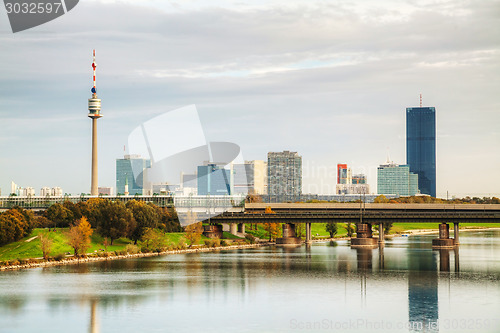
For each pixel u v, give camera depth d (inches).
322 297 7091.5
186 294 7258.9
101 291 7416.3
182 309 6486.2
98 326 5812.0
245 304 6717.5
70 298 7003.0
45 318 6102.4
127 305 6658.5
